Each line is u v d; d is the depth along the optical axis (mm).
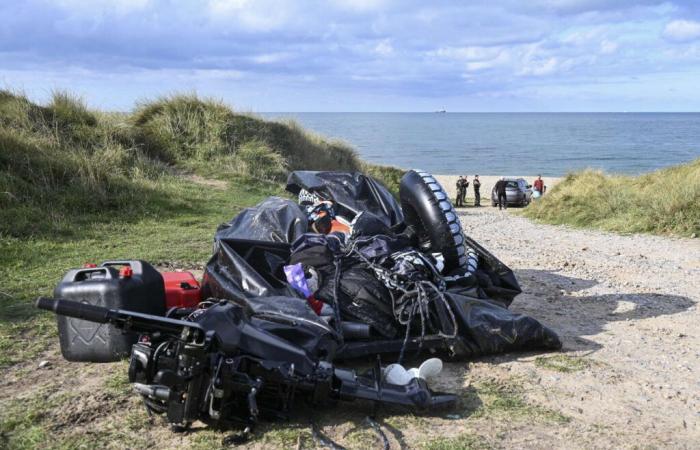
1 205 10523
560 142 157000
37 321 5723
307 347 4082
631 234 15195
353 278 5012
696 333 6117
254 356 3715
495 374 4770
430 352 5129
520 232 15836
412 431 3779
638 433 3844
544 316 6715
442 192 5746
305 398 3941
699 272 9711
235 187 16266
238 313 3838
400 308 4867
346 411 4035
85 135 15898
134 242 9492
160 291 4746
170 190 14133
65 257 8258
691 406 4289
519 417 4016
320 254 5176
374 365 4562
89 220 10781
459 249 5594
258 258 5441
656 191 17547
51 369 4668
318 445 3568
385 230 5812
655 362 5195
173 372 3396
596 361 5148
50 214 10500
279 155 20188
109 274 4598
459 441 3633
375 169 29219
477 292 5602
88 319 3420
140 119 19672
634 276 9281
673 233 14820
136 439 3604
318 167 22469
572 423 3961
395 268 5059
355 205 6500
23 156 12289
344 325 4730
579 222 17812
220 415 3531
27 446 3500
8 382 4418
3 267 7559
